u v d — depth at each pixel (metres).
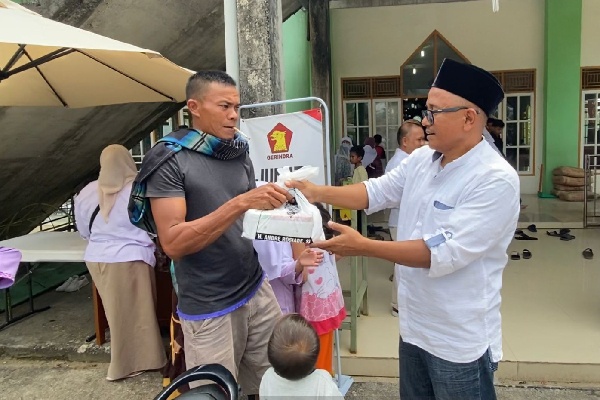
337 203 1.93
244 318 2.03
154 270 3.31
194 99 1.82
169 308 3.63
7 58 3.11
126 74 3.45
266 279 2.20
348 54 10.15
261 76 3.14
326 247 1.59
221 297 1.93
